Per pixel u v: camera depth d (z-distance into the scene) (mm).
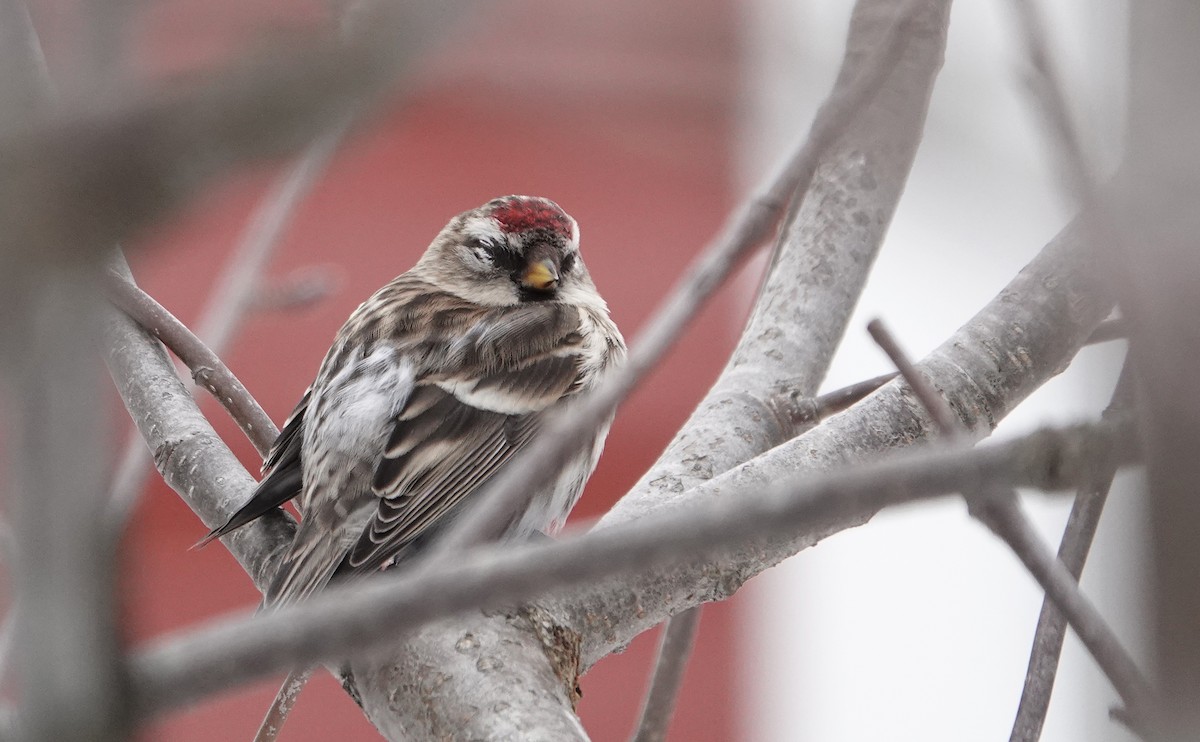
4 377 2037
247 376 13750
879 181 7773
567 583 2645
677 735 13180
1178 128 2605
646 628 6012
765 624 13172
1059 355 6691
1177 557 2688
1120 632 2949
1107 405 4363
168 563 13094
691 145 3793
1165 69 2613
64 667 2188
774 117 3756
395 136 13945
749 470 6258
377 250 14148
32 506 2152
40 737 2172
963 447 2842
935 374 6582
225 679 2469
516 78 3855
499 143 13898
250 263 8000
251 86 1828
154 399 7410
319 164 8211
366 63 1861
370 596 2598
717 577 5969
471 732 5211
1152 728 2736
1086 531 5039
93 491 2174
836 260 7688
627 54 3770
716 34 3717
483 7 1922
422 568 2773
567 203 13758
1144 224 2633
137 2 1955
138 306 7672
